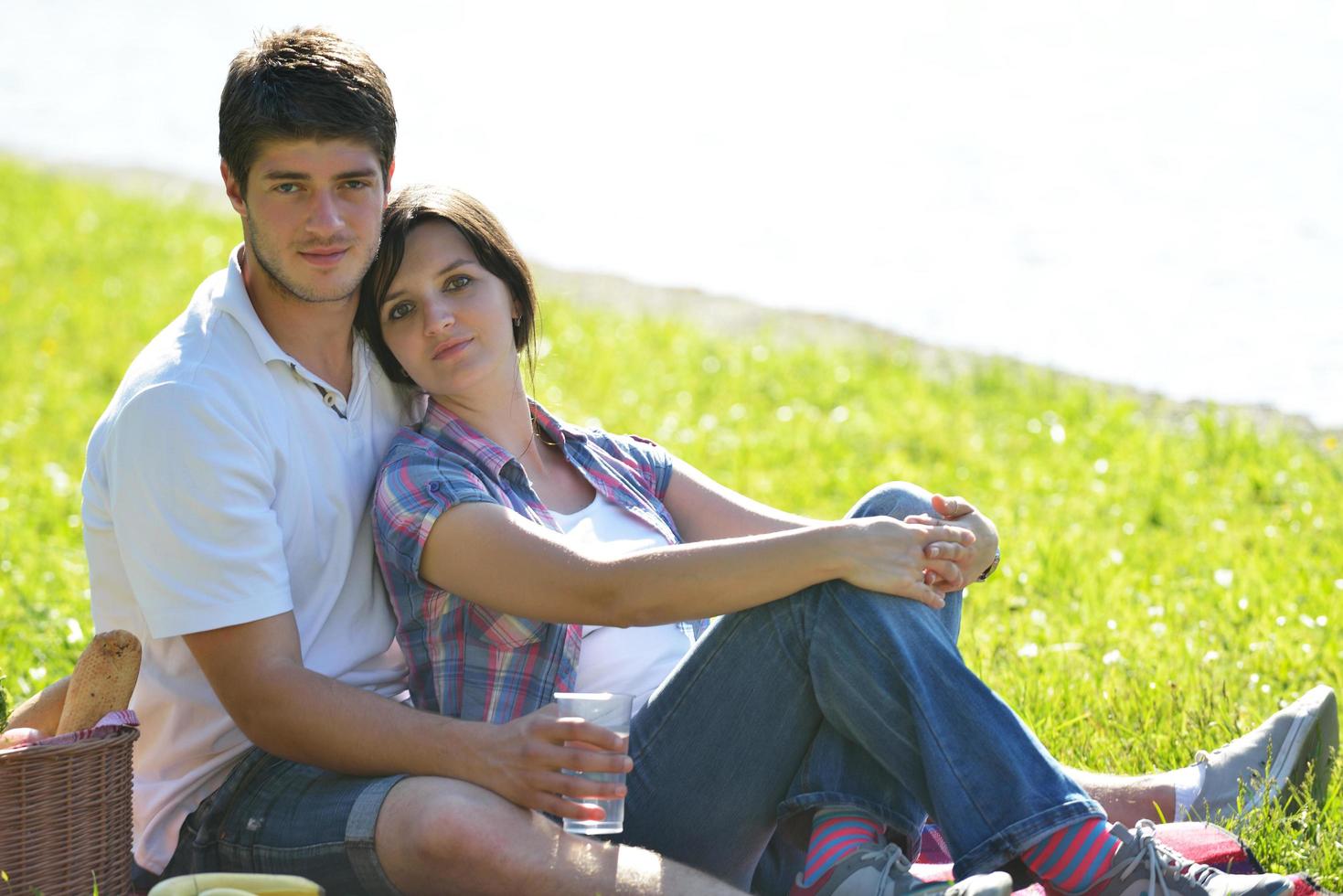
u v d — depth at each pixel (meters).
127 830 3.86
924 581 4.13
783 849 4.44
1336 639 6.91
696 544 4.01
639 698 4.44
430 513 4.11
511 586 4.04
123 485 3.96
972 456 12.05
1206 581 8.30
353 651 4.34
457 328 4.39
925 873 4.23
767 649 4.06
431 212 4.41
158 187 27.41
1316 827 4.61
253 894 3.61
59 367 14.95
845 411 13.49
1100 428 12.60
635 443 4.96
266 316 4.28
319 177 4.08
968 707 3.86
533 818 3.73
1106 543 9.19
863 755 4.07
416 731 3.83
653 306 18.89
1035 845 3.77
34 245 20.81
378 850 3.74
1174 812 4.71
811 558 3.93
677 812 4.19
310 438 4.24
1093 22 39.91
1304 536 9.20
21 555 8.70
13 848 3.60
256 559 3.95
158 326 16.80
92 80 41.38
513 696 4.19
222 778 4.19
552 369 14.86
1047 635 7.13
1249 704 6.10
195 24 51.62
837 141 30.00
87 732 3.73
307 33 4.18
